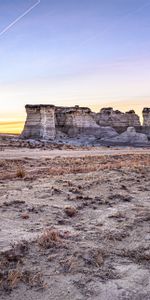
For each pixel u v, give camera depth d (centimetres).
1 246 802
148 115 16912
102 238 935
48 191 1539
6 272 681
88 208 1284
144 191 1709
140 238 959
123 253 838
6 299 593
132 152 6481
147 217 1174
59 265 738
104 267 748
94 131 15050
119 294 636
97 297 621
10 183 1812
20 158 3972
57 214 1156
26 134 13112
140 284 680
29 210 1179
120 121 17012
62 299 607
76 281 674
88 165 2902
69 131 14738
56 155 4884
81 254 798
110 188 1714
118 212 1227
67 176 2127
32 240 866
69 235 934
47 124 13262
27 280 661
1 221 1030
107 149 8169
